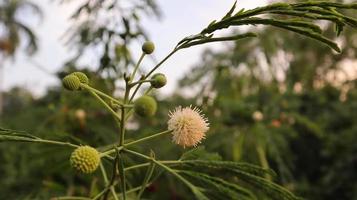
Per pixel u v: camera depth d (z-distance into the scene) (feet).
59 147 1.07
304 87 4.32
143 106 0.71
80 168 0.65
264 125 2.27
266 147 2.32
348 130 4.39
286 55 3.17
